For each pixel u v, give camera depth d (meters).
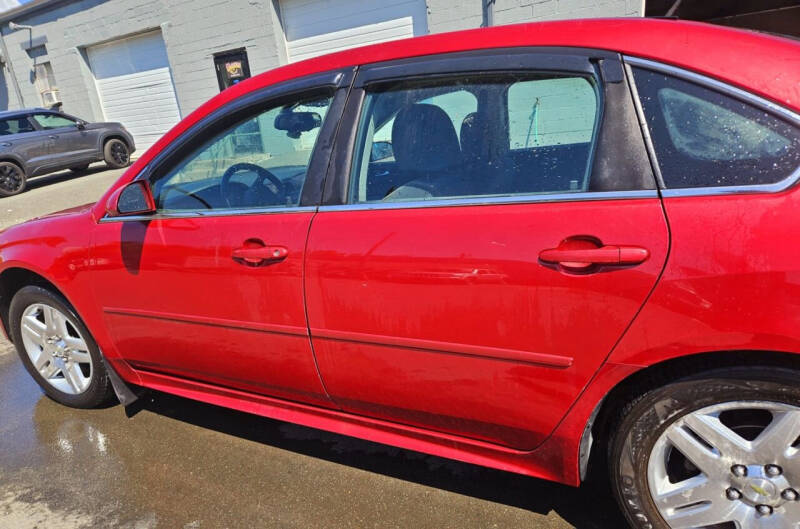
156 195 2.33
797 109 1.38
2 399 3.15
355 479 2.28
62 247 2.52
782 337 1.35
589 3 6.85
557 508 2.04
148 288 2.30
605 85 1.55
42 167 10.67
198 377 2.44
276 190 2.07
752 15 6.38
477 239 1.64
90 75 13.12
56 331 2.81
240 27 9.84
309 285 1.91
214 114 2.19
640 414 1.59
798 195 1.34
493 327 1.66
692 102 1.47
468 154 1.77
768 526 1.53
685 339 1.44
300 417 2.24
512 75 1.69
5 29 14.05
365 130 1.91
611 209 1.50
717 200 1.41
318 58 2.05
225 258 2.06
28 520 2.16
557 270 1.54
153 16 10.97
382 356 1.86
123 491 2.29
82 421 2.84
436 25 7.97
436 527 1.99
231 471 2.38
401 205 1.80
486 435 1.86
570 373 1.60
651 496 1.65
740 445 1.51
